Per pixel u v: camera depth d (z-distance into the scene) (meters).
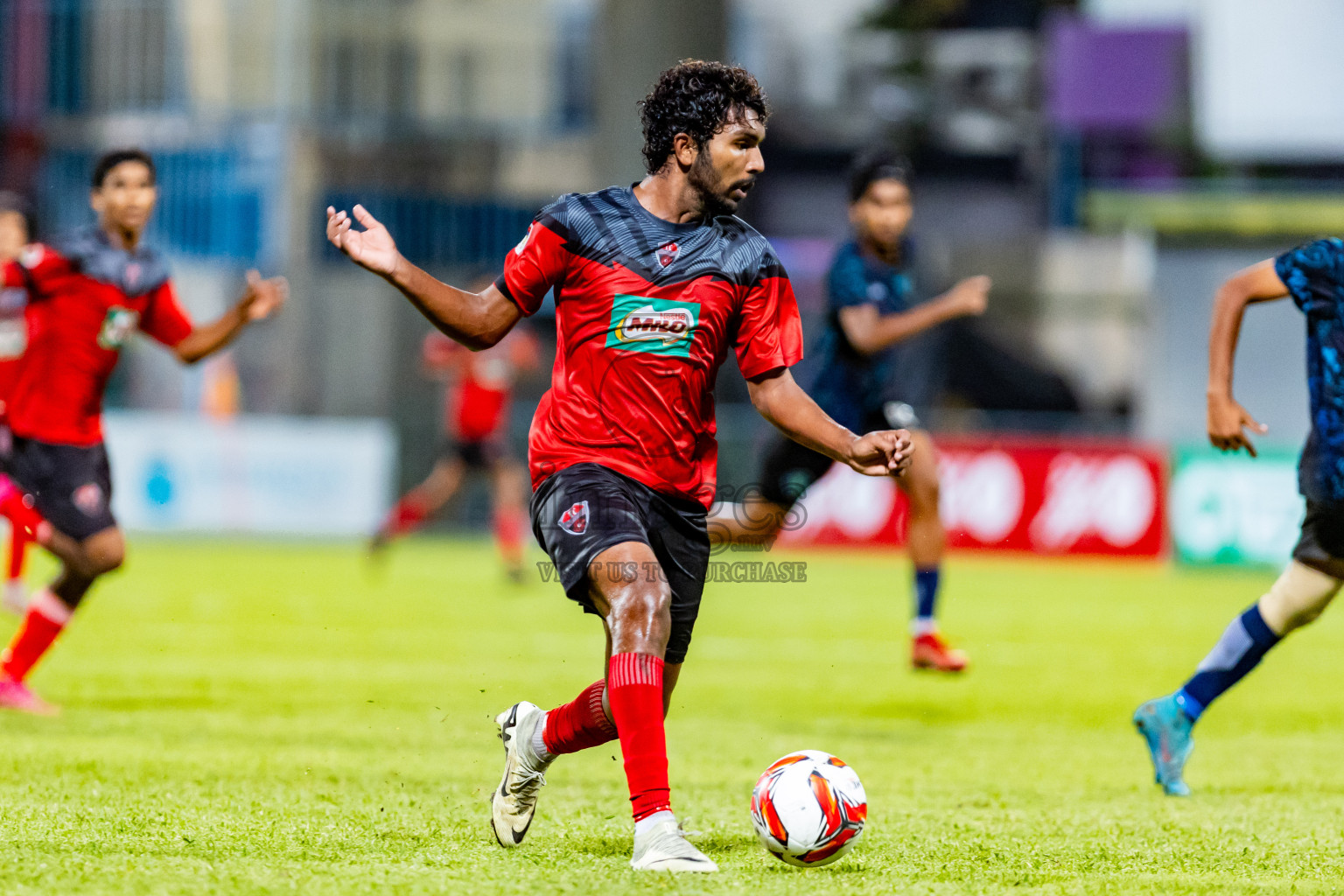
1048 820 16.11
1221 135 84.44
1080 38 92.44
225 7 101.38
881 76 113.38
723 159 13.30
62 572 23.62
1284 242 78.38
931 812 16.56
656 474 13.49
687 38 105.31
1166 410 79.38
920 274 98.62
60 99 102.12
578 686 28.59
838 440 13.39
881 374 25.77
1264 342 76.00
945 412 90.00
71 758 18.88
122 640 34.91
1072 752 22.02
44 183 102.19
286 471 76.62
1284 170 91.44
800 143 113.25
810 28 113.56
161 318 23.69
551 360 94.62
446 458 79.31
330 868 12.55
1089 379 97.88
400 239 102.31
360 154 101.62
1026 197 111.44
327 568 60.03
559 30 104.75
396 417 79.44
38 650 23.67
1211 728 25.47
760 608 50.06
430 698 26.45
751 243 13.72
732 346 13.97
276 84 101.88
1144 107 91.69
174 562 60.78
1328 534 17.53
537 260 13.31
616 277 13.31
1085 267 97.88
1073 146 97.62
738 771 19.44
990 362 98.50
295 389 94.62
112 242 23.20
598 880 12.04
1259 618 18.03
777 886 12.05
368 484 78.06
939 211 111.62
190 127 101.19
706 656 35.91
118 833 13.96
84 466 23.20
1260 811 16.91
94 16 101.56
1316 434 17.52
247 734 21.73
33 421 23.03
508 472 56.09
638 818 12.55
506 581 56.34
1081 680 32.19
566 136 104.38
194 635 36.38
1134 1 92.50
